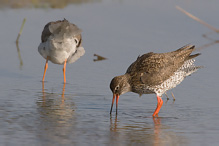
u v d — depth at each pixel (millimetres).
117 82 13438
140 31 24328
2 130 11203
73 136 10969
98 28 24531
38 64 18719
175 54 14086
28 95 14609
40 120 12148
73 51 16844
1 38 22188
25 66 18312
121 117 12766
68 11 27266
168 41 22266
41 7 27516
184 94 15125
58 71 17906
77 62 19109
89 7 28953
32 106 13430
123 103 14227
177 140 10883
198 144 10625
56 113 12859
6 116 12352
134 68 13898
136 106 13953
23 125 11656
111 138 10930
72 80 16656
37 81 16422
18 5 27375
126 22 26062
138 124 12133
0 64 18422
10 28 23672
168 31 24516
